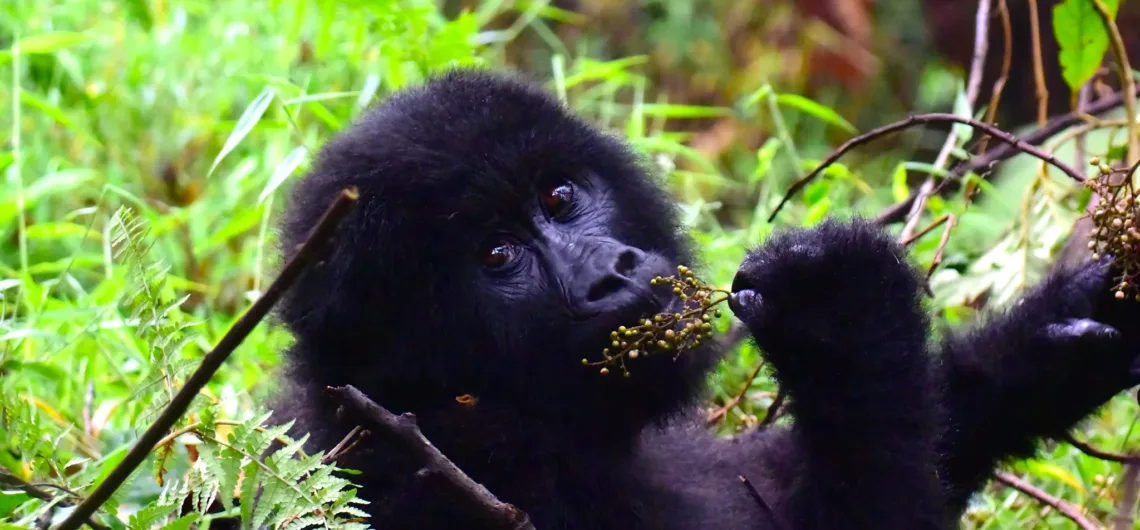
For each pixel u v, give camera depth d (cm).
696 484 667
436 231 579
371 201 577
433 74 653
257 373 829
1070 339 611
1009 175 1038
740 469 680
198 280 1044
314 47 1187
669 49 1697
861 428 563
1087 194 764
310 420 599
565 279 582
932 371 585
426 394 598
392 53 995
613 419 616
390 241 575
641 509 627
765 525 628
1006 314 655
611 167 638
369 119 618
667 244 655
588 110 1270
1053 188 823
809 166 1105
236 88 1182
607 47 1719
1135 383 613
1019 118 1481
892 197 1257
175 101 1174
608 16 1730
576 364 586
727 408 764
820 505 585
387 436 486
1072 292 622
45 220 1028
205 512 499
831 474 578
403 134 588
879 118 1648
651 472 651
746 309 557
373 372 594
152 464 588
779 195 1098
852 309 553
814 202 957
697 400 635
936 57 1653
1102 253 608
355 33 1067
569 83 1108
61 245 1041
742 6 1725
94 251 1043
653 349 572
